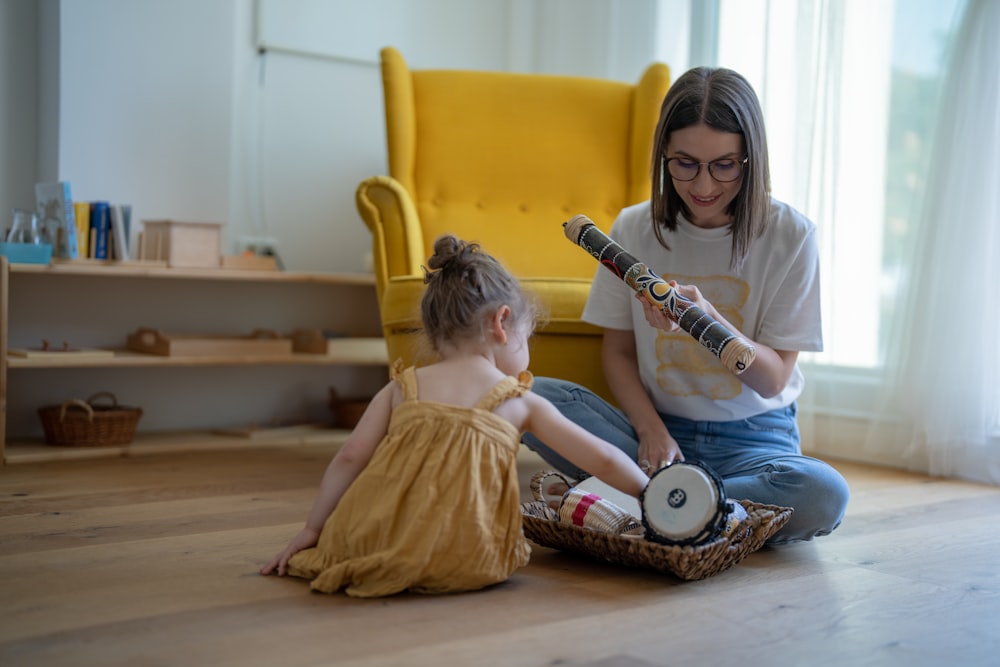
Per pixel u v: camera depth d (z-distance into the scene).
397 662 1.08
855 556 1.65
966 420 2.44
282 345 2.98
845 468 2.64
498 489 1.37
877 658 1.15
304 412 3.36
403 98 2.82
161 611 1.24
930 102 2.62
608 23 3.48
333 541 1.38
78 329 2.96
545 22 3.71
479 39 3.72
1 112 2.94
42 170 2.98
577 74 3.60
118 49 2.93
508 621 1.23
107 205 2.72
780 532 1.65
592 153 2.88
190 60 3.04
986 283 2.42
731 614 1.29
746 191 1.61
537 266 2.77
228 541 1.64
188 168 3.06
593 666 1.08
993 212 2.41
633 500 1.59
